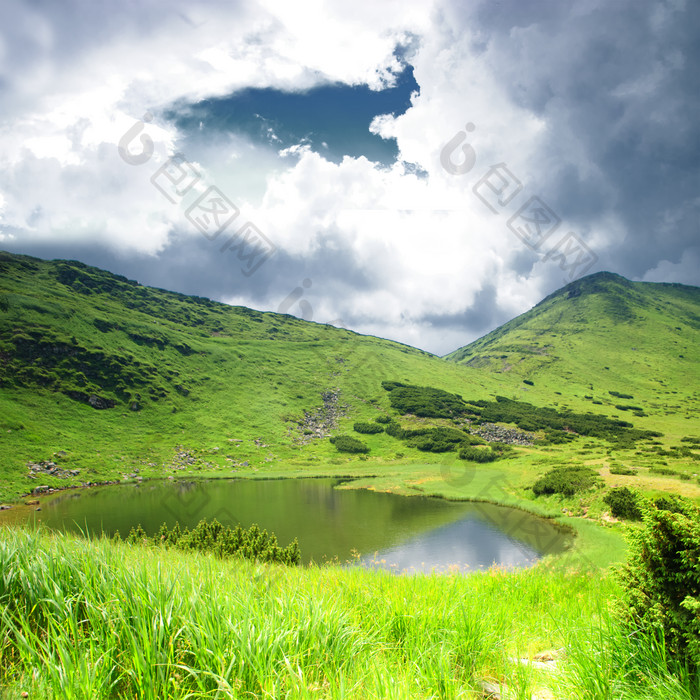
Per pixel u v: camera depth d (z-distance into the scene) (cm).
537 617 676
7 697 269
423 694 341
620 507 3341
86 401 8588
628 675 369
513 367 17862
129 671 300
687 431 10400
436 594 661
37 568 430
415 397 11450
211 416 9700
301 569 919
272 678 318
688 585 396
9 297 10050
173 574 459
